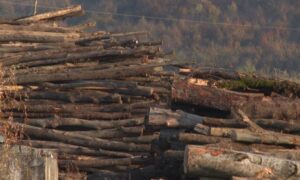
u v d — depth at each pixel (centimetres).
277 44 14950
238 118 3119
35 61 4259
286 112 3141
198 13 16412
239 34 15662
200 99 3203
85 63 4303
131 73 4116
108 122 3894
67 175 3619
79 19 16050
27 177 2909
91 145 3806
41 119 3953
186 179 2884
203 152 2742
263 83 3416
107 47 4438
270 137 2958
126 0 17062
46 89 4116
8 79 4028
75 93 4072
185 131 3134
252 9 16875
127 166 3588
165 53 4484
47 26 4738
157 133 3788
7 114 3966
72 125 3928
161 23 16238
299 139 2981
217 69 3784
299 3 17025
